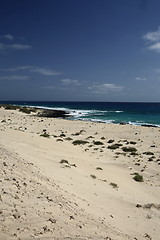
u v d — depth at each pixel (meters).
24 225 5.97
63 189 10.86
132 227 9.77
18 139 22.72
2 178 8.70
